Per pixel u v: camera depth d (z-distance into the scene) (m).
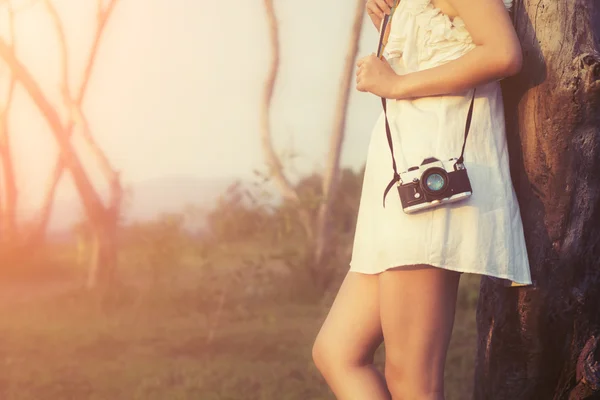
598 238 2.30
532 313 2.32
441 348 2.11
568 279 2.30
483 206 2.09
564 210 2.28
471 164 2.10
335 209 11.16
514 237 2.15
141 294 10.18
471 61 2.05
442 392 2.13
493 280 2.44
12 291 12.91
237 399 5.23
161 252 9.77
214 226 9.14
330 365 2.30
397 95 2.15
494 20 2.04
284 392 5.33
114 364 6.56
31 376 6.11
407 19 2.21
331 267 10.28
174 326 8.35
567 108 2.25
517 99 2.33
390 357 2.15
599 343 2.32
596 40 2.26
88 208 12.02
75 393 5.56
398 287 2.10
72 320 9.19
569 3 2.26
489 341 2.46
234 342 7.37
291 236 10.59
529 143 2.31
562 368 2.35
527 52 2.30
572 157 2.27
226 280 9.64
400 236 2.07
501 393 2.41
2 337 8.04
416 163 2.10
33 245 15.73
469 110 2.13
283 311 9.08
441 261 2.03
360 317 2.28
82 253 15.15
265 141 10.85
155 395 5.37
